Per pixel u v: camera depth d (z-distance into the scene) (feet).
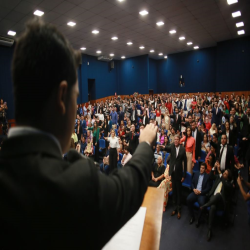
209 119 24.53
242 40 38.58
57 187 0.83
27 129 0.99
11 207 0.79
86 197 0.87
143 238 1.88
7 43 28.68
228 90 41.14
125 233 1.87
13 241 0.78
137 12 23.95
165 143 17.95
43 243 0.79
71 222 0.83
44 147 0.96
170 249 9.62
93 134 22.09
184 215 12.34
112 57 51.93
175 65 51.11
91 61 49.06
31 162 0.88
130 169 1.20
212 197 10.92
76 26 27.27
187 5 22.79
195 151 15.72
